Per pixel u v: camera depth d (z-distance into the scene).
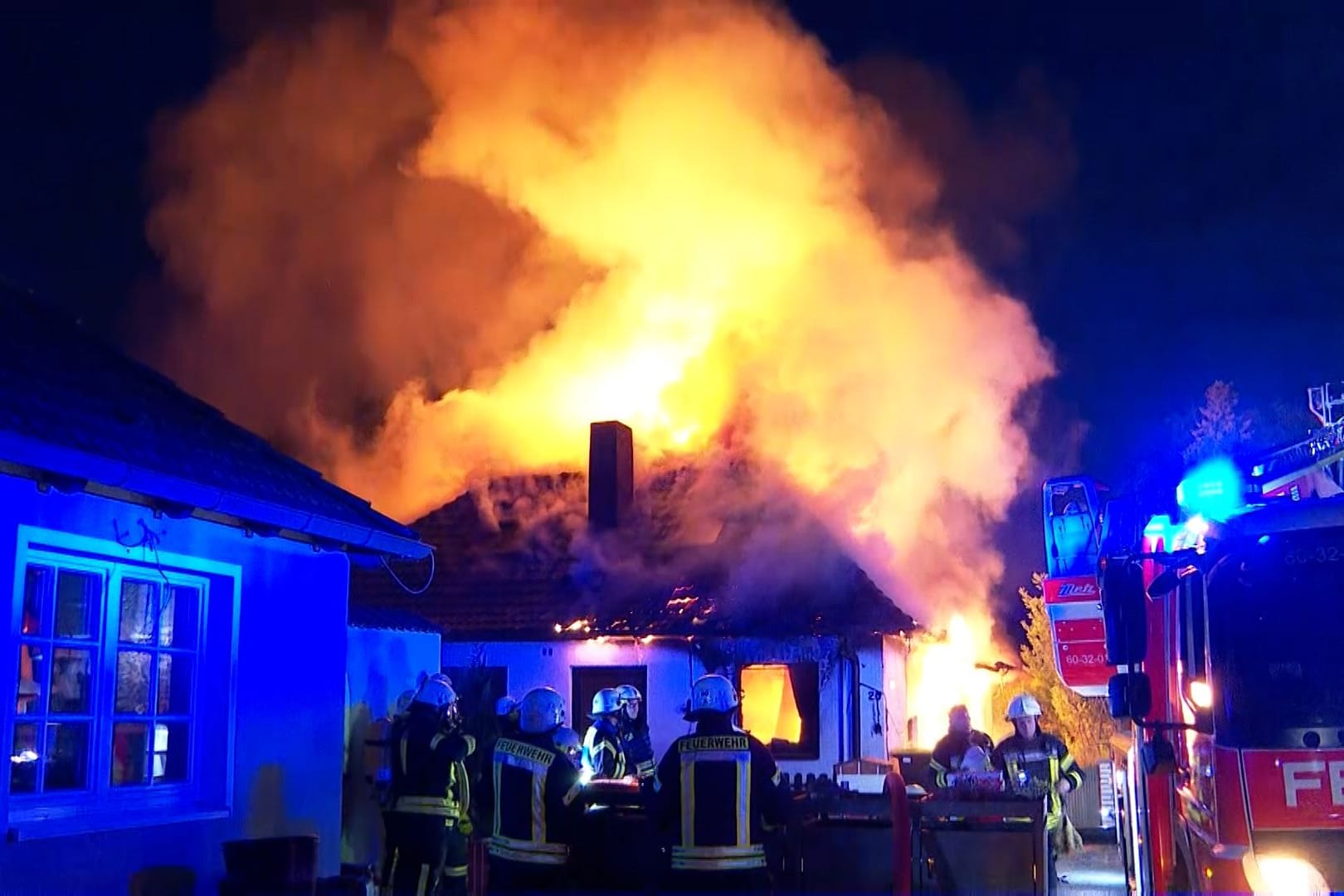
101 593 6.19
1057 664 9.09
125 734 6.40
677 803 6.39
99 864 5.90
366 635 10.71
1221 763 5.06
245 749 7.13
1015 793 7.19
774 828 6.87
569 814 6.81
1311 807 4.90
